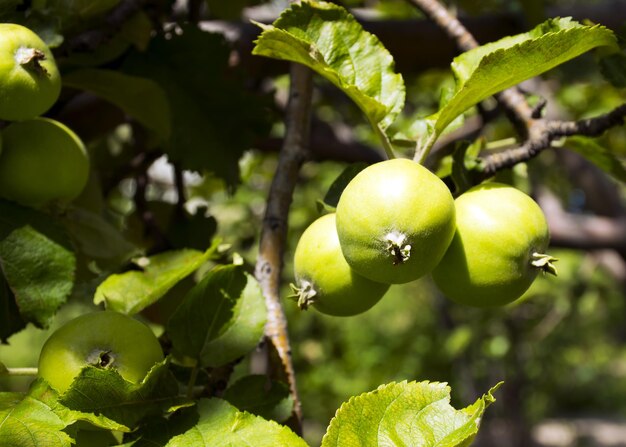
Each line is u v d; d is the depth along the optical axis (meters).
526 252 0.61
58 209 0.68
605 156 0.74
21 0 0.68
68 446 0.57
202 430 0.59
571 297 2.18
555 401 5.50
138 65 0.84
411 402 0.58
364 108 0.65
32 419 0.57
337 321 2.69
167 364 0.60
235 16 1.01
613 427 5.68
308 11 0.67
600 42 0.62
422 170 0.60
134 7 0.75
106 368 0.59
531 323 2.43
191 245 0.91
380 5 1.40
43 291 0.65
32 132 0.66
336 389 2.80
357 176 0.60
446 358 2.93
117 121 0.95
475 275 0.61
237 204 1.57
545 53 0.61
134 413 0.60
